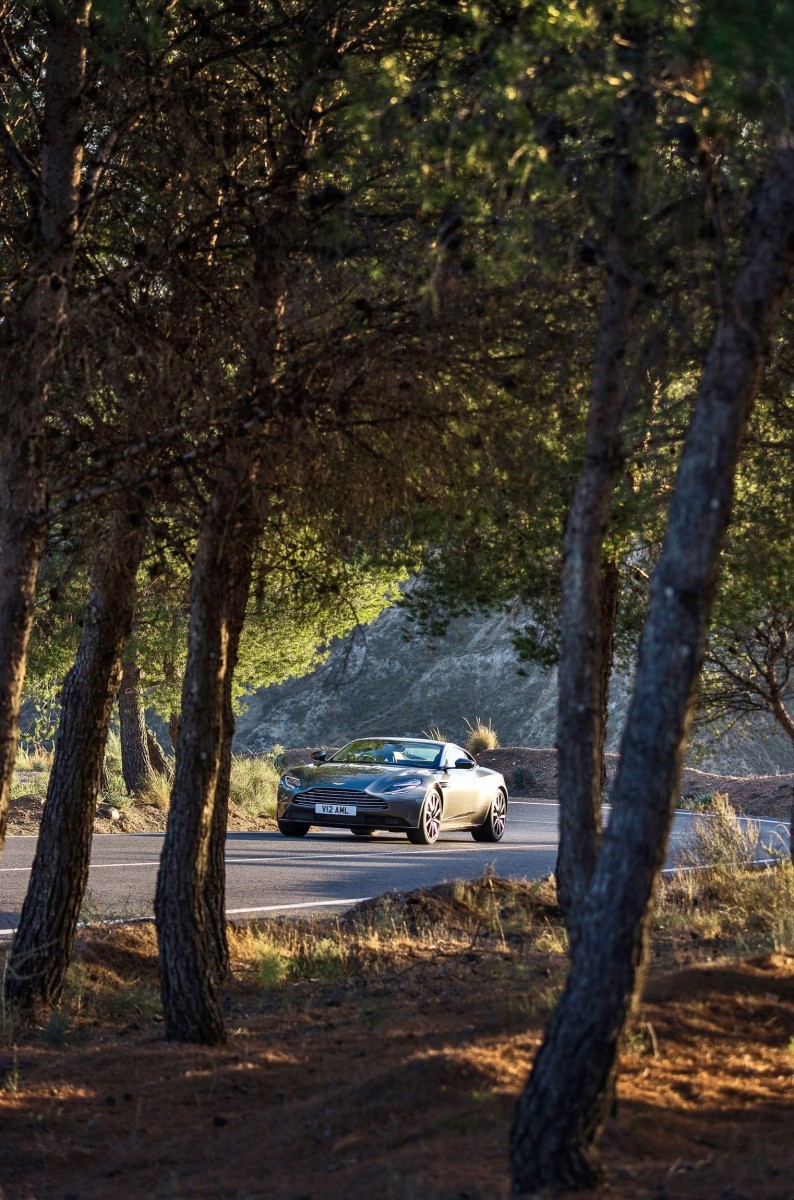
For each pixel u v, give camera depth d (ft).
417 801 171.32
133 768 223.92
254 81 69.00
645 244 49.70
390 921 102.68
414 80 58.54
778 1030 56.39
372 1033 65.26
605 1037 35.65
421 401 60.64
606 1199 34.94
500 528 77.10
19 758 282.36
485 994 74.02
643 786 35.53
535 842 194.29
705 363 40.70
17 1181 46.57
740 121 50.03
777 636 119.24
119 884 121.39
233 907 109.19
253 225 65.05
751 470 80.64
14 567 55.72
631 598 110.93
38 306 56.65
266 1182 42.11
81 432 63.57
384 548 84.43
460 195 47.34
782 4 31.71
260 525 64.95
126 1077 59.11
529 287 54.49
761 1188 35.81
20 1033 69.87
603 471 43.96
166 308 64.39
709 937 95.66
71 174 61.93
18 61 67.41
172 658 195.93
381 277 55.83
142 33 58.29
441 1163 39.52
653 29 42.45
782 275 36.65
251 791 247.29
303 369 58.03
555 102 42.78
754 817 255.29
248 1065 59.67
